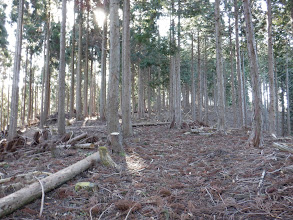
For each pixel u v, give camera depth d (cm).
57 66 2842
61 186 443
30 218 332
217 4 1262
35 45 2384
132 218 328
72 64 2228
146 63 2020
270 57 1302
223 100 1241
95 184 439
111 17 755
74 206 369
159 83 2366
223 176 479
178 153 741
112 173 524
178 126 1510
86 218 332
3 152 789
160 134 1254
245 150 691
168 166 585
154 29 1459
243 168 511
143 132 1361
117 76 769
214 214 333
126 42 1140
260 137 719
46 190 403
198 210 343
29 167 607
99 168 551
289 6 1152
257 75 736
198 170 538
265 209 331
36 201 382
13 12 1733
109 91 772
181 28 1656
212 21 1655
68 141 920
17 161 705
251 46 748
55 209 360
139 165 595
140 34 1470
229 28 1702
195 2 1428
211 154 673
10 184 425
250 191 393
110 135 738
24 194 367
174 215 327
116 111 776
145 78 2950
